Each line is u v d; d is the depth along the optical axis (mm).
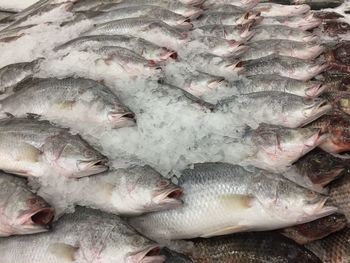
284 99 779
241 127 732
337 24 1151
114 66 854
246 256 608
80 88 770
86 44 938
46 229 576
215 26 1031
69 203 615
